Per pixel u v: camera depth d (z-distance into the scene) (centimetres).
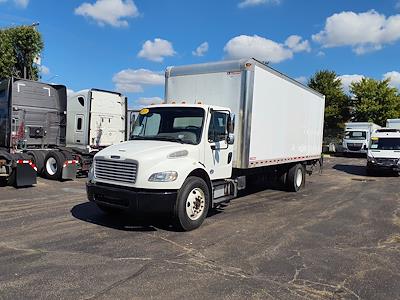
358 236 730
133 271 504
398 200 1191
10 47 2381
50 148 1491
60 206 912
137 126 843
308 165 1480
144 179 666
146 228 725
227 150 855
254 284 477
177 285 464
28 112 1402
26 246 595
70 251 577
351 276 517
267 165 1042
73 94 1580
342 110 4972
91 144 1541
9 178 1191
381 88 4806
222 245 636
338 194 1294
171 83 1000
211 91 937
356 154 3759
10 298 413
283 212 939
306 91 1341
